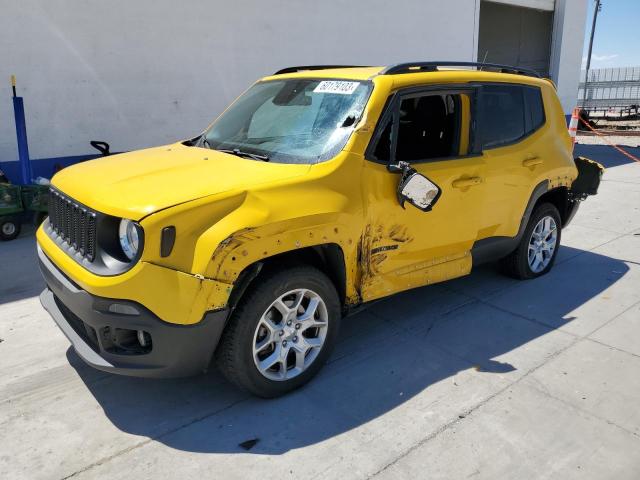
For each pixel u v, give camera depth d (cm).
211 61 928
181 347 289
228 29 935
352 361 383
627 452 292
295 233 310
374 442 299
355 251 350
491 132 446
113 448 292
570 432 308
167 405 330
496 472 277
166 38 873
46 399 335
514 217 475
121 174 337
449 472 277
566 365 379
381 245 368
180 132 920
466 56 1412
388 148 372
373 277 371
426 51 1296
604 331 430
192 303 283
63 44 784
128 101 857
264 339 322
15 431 304
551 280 537
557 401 337
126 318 283
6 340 407
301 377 342
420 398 340
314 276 330
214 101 947
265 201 307
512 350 400
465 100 421
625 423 316
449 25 1338
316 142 362
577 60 1848
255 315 308
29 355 386
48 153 801
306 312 337
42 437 300
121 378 358
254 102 441
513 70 494
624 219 775
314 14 1046
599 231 714
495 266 574
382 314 459
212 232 288
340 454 289
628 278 543
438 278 421
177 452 289
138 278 280
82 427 309
